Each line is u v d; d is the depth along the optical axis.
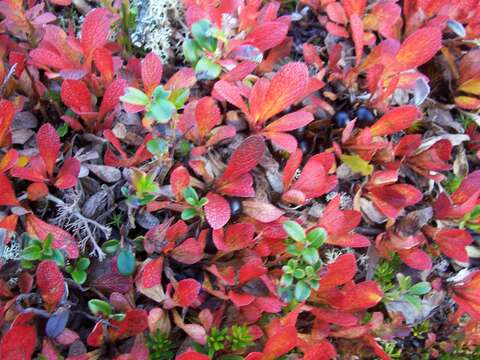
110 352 0.22
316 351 0.21
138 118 0.24
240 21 0.25
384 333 0.25
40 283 0.20
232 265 0.23
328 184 0.24
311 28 0.30
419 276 0.27
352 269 0.22
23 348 0.19
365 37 0.27
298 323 0.25
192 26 0.23
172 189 0.22
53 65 0.23
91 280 0.22
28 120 0.24
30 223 0.21
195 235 0.23
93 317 0.21
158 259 0.22
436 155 0.26
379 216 0.26
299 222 0.24
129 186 0.23
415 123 0.28
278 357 0.23
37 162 0.22
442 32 0.30
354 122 0.24
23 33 0.26
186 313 0.23
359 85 0.27
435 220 0.27
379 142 0.24
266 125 0.25
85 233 0.23
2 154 0.23
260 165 0.24
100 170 0.23
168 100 0.21
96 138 0.24
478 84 0.28
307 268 0.22
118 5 0.27
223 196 0.23
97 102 0.25
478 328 0.28
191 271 0.23
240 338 0.22
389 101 0.27
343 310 0.24
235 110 0.25
